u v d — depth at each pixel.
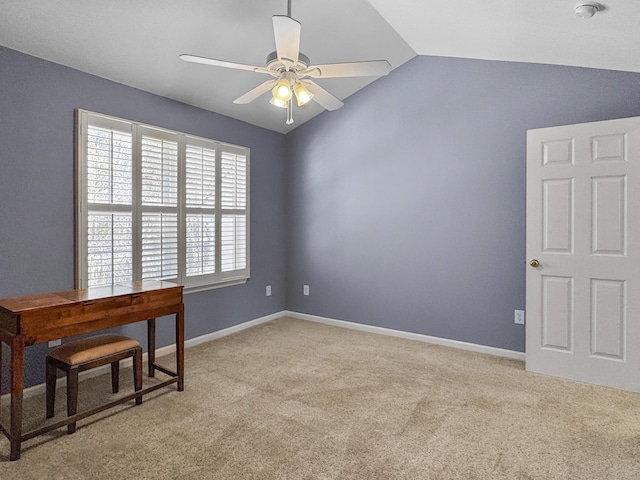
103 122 3.05
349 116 4.46
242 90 3.71
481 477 1.83
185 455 2.00
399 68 4.07
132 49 2.86
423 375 3.09
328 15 3.05
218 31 2.89
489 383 2.92
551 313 3.05
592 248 2.88
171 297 2.71
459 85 3.72
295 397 2.69
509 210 3.50
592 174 2.87
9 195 2.59
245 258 4.43
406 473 1.85
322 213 4.73
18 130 2.62
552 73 3.26
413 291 4.06
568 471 1.87
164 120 3.55
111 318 2.38
